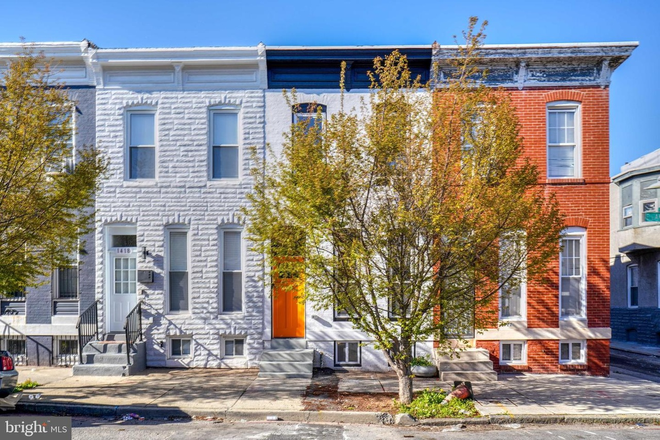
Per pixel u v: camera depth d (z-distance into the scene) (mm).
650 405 10266
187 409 9805
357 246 9422
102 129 13883
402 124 9531
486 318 10227
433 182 9586
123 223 13828
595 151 13562
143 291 13633
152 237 13727
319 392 11156
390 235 9484
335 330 13406
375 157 9359
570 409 9938
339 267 9656
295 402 10336
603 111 13578
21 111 9867
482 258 9820
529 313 13398
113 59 13711
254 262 13688
